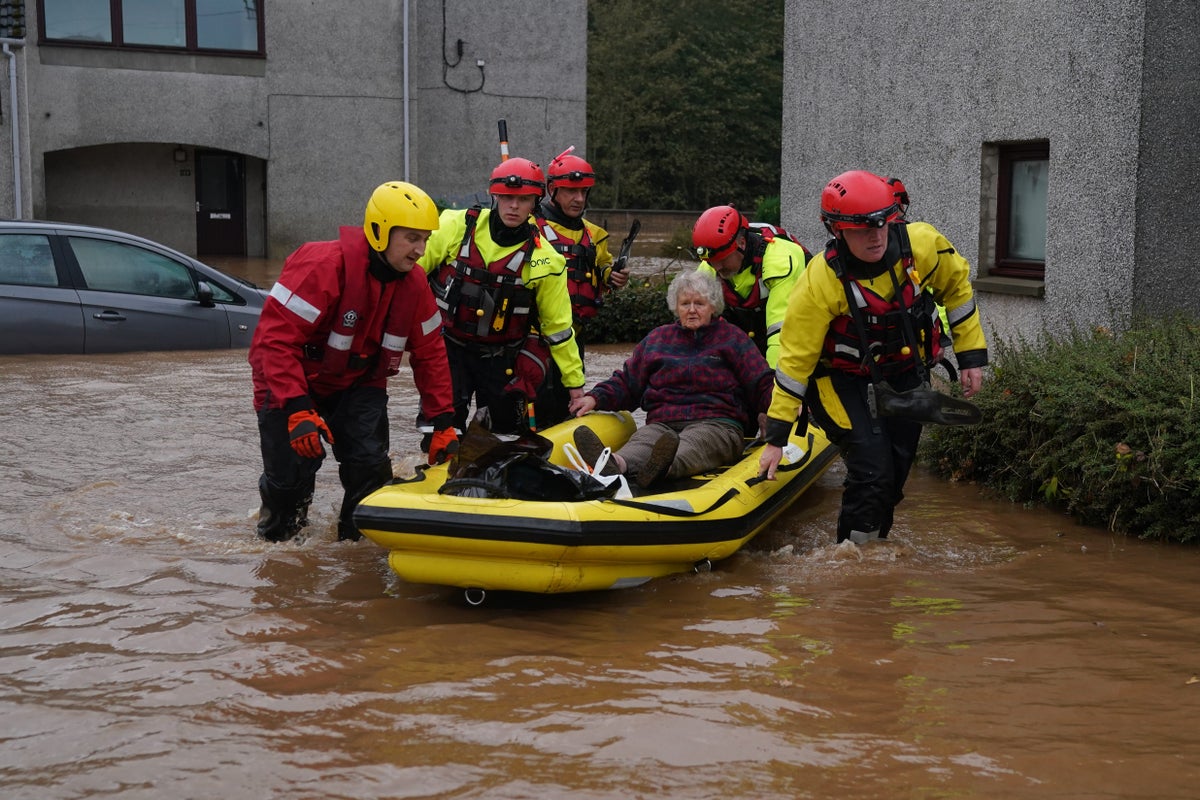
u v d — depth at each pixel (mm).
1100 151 7867
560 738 3418
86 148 23000
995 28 8836
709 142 52656
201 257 23844
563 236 7176
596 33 51625
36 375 10367
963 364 5484
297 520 5727
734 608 4746
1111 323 7402
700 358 6078
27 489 6586
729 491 5363
